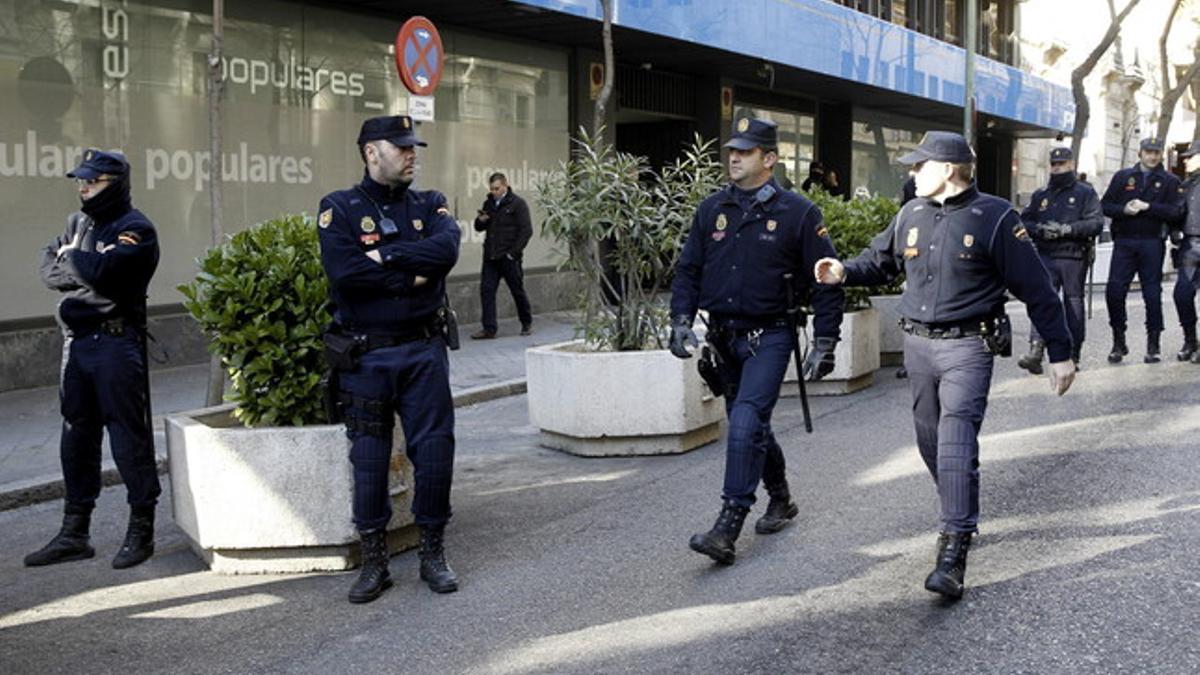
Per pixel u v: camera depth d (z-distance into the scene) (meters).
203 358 12.06
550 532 6.14
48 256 5.79
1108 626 4.56
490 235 13.91
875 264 5.34
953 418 4.98
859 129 25.02
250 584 5.46
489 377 11.10
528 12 14.12
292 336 5.64
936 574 4.84
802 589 5.09
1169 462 7.20
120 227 5.70
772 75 18.88
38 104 10.68
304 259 5.73
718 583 5.21
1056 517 6.07
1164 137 25.64
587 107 17.27
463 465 7.85
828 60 19.09
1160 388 9.94
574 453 8.06
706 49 16.89
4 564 5.92
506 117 16.00
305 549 5.60
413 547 5.93
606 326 8.28
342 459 5.53
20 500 7.07
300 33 13.15
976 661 4.26
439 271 5.09
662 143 20.05
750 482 5.42
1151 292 11.36
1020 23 31.41
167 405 9.78
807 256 5.47
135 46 11.47
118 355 5.74
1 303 10.42
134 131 11.48
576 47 16.97
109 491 7.36
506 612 4.95
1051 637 4.46
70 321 5.76
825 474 7.15
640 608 4.93
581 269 8.27
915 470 7.18
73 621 5.02
